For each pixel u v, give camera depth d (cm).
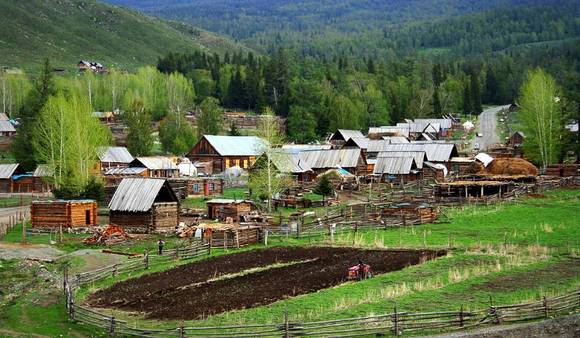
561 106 12475
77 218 8225
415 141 17038
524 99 12769
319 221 8100
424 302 4488
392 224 7850
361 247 6738
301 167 12362
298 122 19662
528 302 4316
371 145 15488
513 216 8044
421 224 7931
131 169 12788
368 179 12081
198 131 18725
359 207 9000
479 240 6750
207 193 11388
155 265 6256
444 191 10094
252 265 6062
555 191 9688
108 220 8838
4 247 6962
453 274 5200
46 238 7600
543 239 6625
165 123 17788
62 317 4594
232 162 14538
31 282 5588
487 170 11919
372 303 4512
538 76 12712
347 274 5466
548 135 12362
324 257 6297
